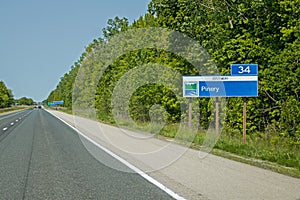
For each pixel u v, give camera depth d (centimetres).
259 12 1870
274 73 1755
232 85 1617
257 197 723
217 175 945
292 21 1711
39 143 1802
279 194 745
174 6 2345
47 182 903
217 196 736
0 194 786
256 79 1605
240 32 1986
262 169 1027
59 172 1034
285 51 1638
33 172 1038
